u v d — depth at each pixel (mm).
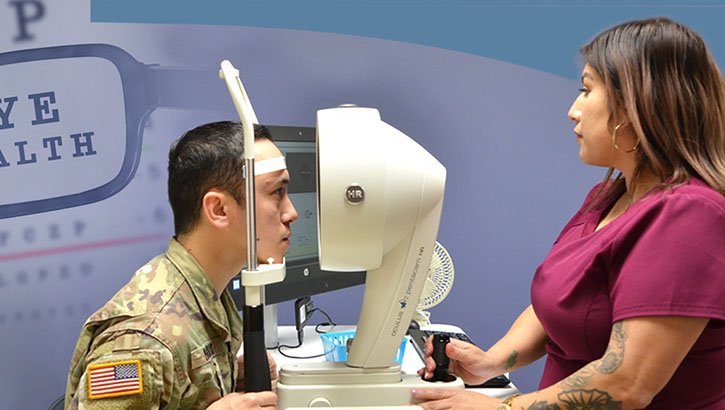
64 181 2314
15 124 2268
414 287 925
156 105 2359
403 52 2496
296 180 1637
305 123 2480
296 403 919
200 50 2379
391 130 878
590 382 873
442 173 893
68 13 2273
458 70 2521
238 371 1114
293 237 1619
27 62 2260
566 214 2602
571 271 1007
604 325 963
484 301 2623
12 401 2361
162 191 2391
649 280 845
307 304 1740
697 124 903
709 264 829
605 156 1003
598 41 978
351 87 2486
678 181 901
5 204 2279
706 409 933
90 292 2373
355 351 955
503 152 2566
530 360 1250
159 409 865
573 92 2549
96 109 2318
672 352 838
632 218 913
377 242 862
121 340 846
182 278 937
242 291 1540
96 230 2354
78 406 833
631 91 912
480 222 2590
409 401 932
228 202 914
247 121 787
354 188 828
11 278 2311
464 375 1202
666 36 904
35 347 2355
